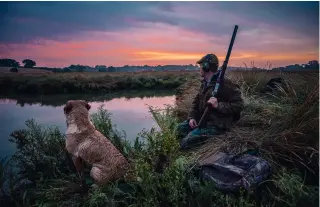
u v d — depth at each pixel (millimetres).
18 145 3820
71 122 3324
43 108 9188
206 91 3729
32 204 3012
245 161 2926
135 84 17391
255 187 2705
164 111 5285
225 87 3539
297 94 4676
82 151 3201
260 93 5598
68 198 3057
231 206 2582
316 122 3346
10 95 12680
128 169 3176
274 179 2941
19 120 6820
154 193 2625
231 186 2721
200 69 3805
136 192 2854
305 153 3135
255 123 4039
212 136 3531
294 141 3352
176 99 6551
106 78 16797
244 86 5793
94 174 3102
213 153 3219
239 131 3604
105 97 13359
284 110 4121
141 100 11977
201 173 2951
